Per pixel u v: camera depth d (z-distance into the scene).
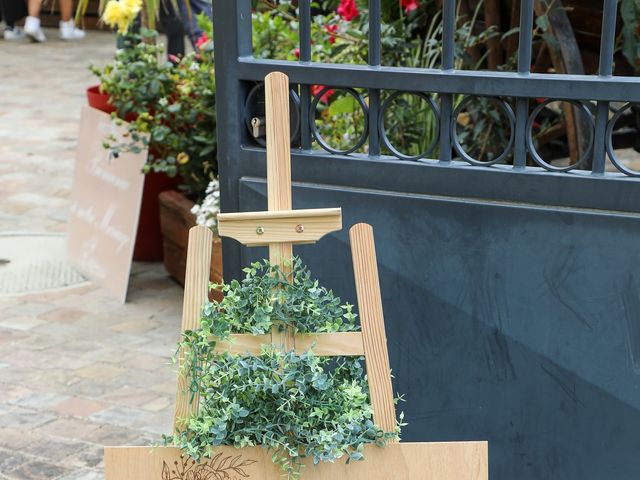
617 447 2.62
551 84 2.47
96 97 4.98
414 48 3.99
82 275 4.84
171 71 4.67
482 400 2.72
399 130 3.74
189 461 1.99
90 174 4.96
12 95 8.77
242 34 2.75
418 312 2.72
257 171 2.82
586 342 2.58
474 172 2.58
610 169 5.80
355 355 2.06
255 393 2.01
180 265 4.68
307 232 2.03
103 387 3.72
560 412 2.65
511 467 2.74
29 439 3.34
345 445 1.97
